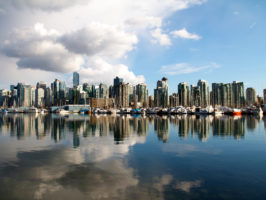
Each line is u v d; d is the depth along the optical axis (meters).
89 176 13.44
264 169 15.20
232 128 45.88
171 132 37.94
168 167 15.52
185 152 20.75
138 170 14.74
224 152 20.92
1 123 60.59
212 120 77.69
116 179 12.92
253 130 41.81
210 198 10.40
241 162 17.11
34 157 18.50
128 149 22.12
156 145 24.58
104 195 10.67
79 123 61.06
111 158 18.16
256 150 22.03
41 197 10.48
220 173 14.21
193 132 37.97
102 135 33.47
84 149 22.06
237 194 10.87
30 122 65.38
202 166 15.87
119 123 61.34
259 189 11.52
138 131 39.47
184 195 10.70
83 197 10.46
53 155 19.25
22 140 28.22
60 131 39.19
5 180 12.80
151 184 12.12
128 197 10.46
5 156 18.89
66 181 12.62
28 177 13.27
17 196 10.60
